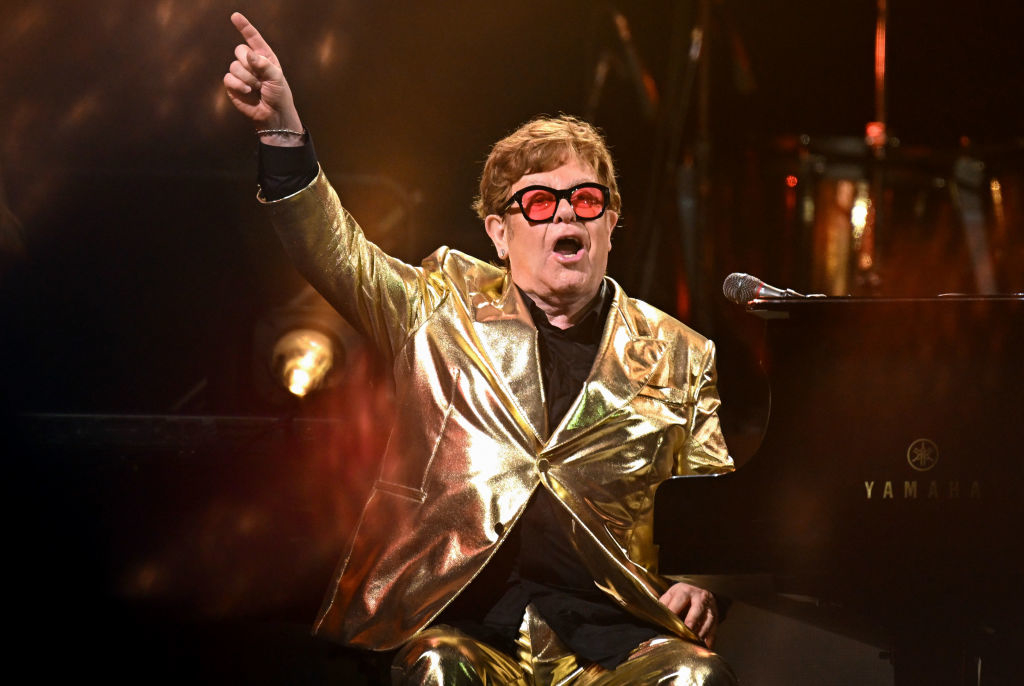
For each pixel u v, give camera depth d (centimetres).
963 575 898
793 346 892
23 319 1313
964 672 940
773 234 2138
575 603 815
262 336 1330
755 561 883
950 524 893
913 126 2236
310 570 1059
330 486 1059
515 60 2230
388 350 860
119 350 1335
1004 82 2192
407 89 2214
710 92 2225
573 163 876
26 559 1051
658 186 2200
